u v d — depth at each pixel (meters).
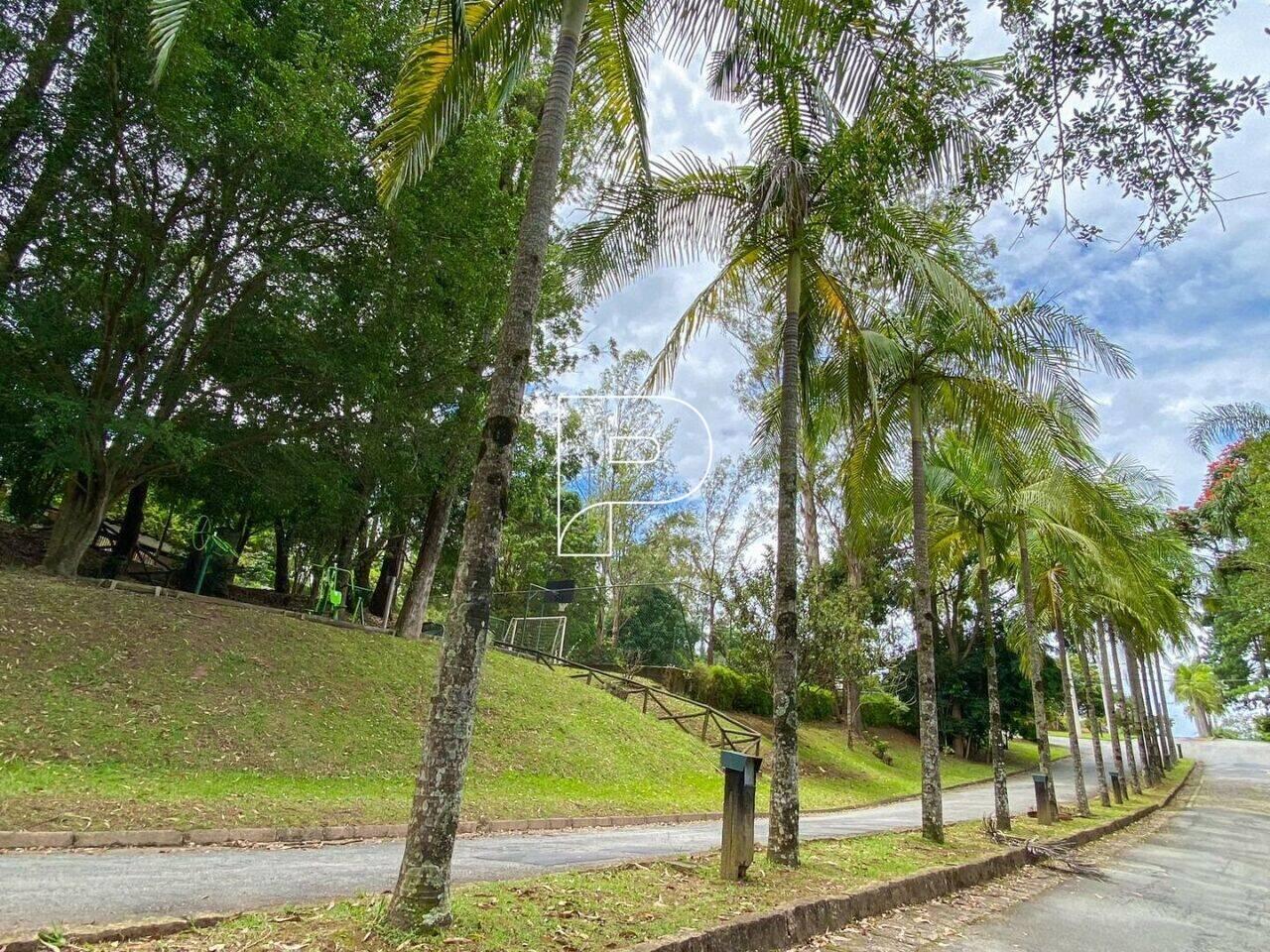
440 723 4.29
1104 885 9.84
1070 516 13.01
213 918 4.24
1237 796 28.80
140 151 11.39
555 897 5.13
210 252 12.67
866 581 31.81
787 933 5.35
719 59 7.89
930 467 14.16
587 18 6.94
